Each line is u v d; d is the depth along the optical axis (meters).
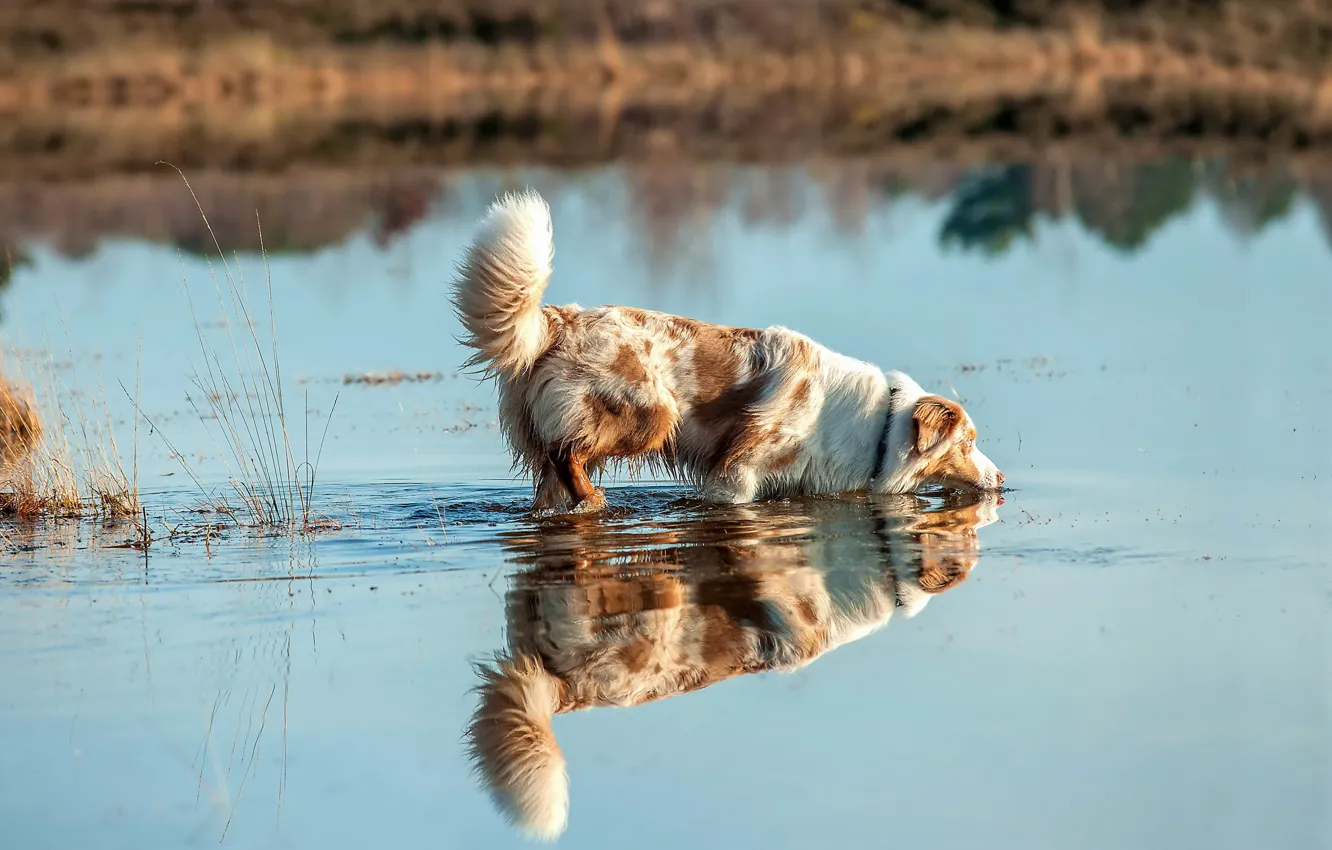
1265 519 6.98
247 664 5.18
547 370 7.43
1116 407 9.60
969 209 19.00
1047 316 12.84
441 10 38.41
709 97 33.47
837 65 38.47
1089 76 36.69
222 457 8.55
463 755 4.55
